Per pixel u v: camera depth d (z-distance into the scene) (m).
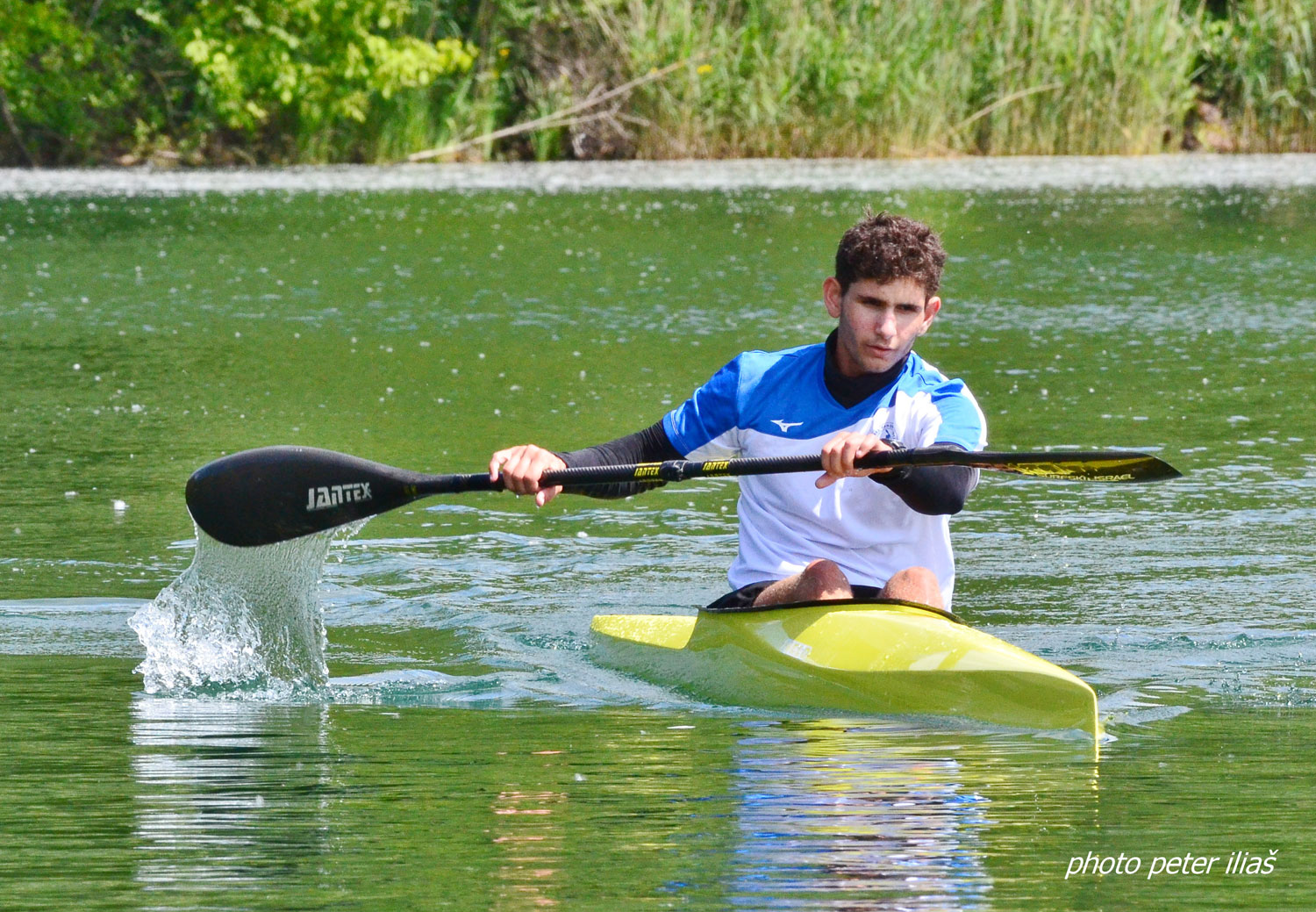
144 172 94.25
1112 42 97.00
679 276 56.00
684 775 14.45
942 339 44.50
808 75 96.31
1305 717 16.59
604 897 11.41
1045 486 30.11
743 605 18.86
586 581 24.00
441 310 49.78
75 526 26.48
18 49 91.62
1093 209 73.25
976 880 11.74
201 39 89.06
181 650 19.31
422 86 97.50
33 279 55.50
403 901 11.39
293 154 99.31
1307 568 24.06
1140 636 20.56
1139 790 13.91
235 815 13.35
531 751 15.31
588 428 33.34
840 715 16.75
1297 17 100.19
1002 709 16.27
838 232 66.12
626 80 98.12
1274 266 57.53
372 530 27.31
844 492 18.62
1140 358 41.47
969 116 98.69
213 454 31.52
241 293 53.06
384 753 15.27
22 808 13.53
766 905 11.27
